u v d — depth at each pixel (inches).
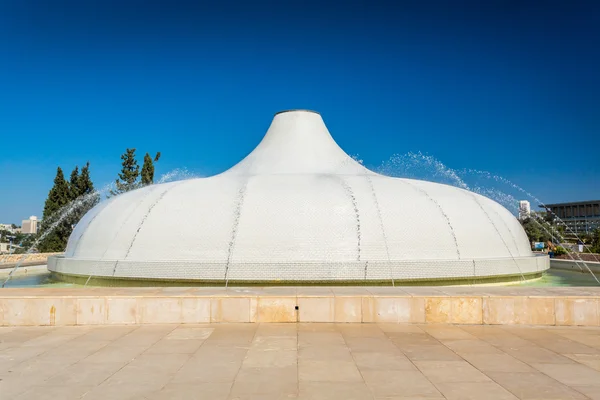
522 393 213.5
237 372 244.1
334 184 643.5
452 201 656.4
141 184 1603.1
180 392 215.8
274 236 571.2
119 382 229.6
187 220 596.7
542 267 681.6
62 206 1445.6
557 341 309.3
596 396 209.9
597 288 411.2
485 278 615.5
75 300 357.7
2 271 806.5
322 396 210.4
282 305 362.0
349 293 376.2
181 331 335.3
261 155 834.2
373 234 583.8
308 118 861.8
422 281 580.1
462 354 277.7
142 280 576.4
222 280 553.3
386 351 284.2
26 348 292.4
